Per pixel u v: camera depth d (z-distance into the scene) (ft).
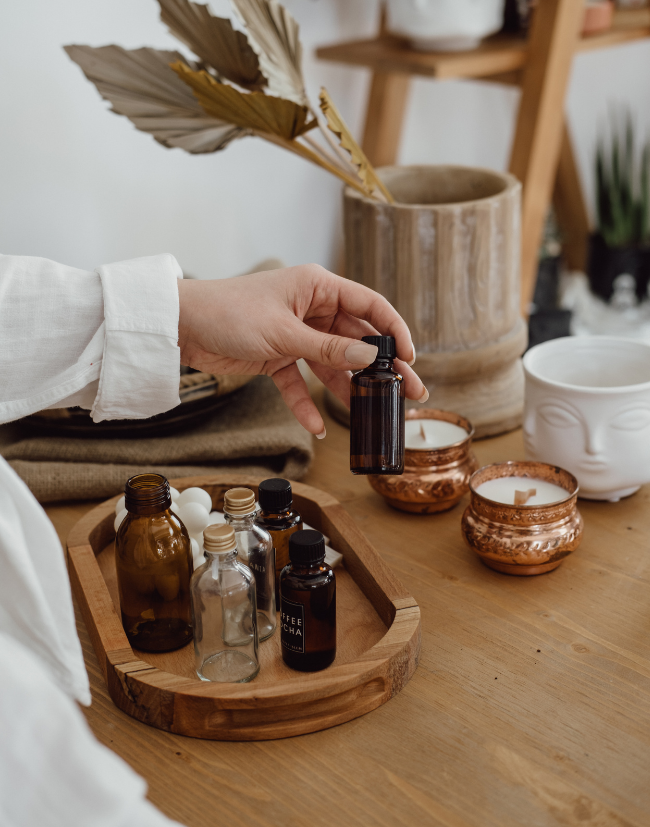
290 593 1.94
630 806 1.66
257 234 4.44
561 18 3.91
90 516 2.61
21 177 3.65
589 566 2.47
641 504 2.80
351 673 1.86
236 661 2.02
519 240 3.22
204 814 1.66
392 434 1.99
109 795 1.08
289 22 2.89
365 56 4.06
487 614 2.27
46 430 3.09
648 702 1.93
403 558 2.54
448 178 3.47
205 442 2.98
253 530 2.14
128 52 3.06
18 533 1.35
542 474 2.54
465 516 2.47
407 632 2.01
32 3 3.46
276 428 3.09
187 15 2.97
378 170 3.44
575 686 1.99
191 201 4.15
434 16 3.85
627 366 2.88
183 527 2.16
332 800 1.69
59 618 1.41
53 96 3.62
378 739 1.84
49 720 1.10
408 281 3.06
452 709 1.92
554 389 2.58
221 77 3.26
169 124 3.24
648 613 2.25
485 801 1.68
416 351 3.16
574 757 1.78
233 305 2.06
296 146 3.07
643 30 4.76
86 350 1.92
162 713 1.86
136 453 2.96
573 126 6.41
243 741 1.85
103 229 3.94
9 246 3.71
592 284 6.36
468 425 2.83
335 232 4.77
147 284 1.95
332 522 2.52
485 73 3.94
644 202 6.15
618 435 2.56
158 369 1.97
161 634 2.12
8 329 1.92
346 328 2.29
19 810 1.08
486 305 3.12
